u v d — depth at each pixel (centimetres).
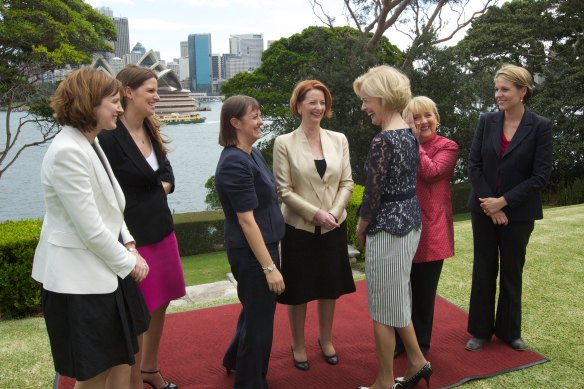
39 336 340
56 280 179
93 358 183
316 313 365
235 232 238
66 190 175
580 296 374
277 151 275
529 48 1802
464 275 437
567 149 1505
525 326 326
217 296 467
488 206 279
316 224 267
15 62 975
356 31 1619
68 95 179
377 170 229
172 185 266
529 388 256
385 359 245
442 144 273
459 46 1806
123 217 218
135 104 237
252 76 1521
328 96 273
